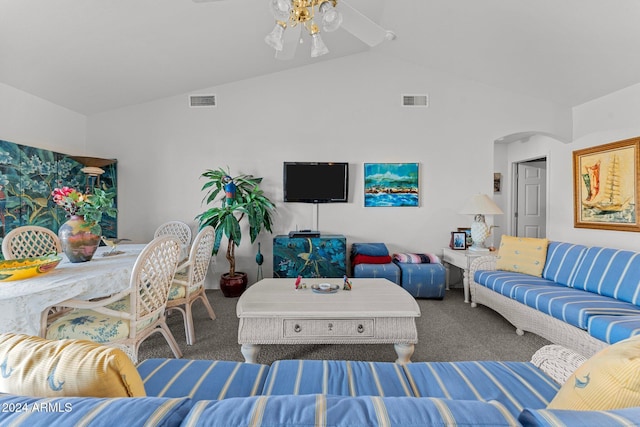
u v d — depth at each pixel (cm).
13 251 234
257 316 191
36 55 260
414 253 412
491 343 244
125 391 70
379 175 409
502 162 549
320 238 371
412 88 409
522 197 532
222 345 241
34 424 47
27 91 307
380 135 409
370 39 209
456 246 396
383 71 408
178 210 405
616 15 224
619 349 78
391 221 412
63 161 345
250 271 409
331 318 192
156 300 197
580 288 250
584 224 363
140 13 243
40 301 144
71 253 205
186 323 244
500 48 312
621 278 224
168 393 108
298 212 410
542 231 526
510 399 105
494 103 404
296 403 53
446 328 274
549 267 284
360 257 372
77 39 255
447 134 409
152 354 227
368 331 193
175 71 345
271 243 409
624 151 311
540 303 229
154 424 48
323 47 198
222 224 357
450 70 397
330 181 402
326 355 228
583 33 252
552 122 392
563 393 85
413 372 124
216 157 405
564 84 338
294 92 406
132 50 288
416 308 197
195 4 247
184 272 282
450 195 411
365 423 48
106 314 170
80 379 66
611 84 309
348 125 409
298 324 192
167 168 404
